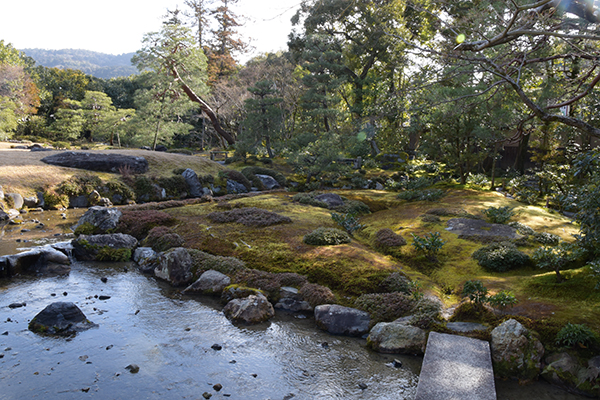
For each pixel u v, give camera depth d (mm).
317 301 9859
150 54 40344
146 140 42969
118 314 9266
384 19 30188
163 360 7305
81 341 7840
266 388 6578
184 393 6297
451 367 6535
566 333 7254
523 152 30484
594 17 6602
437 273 11414
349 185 33719
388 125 37406
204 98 48125
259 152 43312
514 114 20484
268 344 8195
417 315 8688
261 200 22406
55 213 21047
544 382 6984
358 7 33031
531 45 7496
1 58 54844
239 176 32188
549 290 9211
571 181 19422
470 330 7965
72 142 54219
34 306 9359
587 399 6480
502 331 7574
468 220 16469
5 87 47844
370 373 7184
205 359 7430
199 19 50875
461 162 27141
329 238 13359
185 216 17625
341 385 6766
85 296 10242
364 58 41500
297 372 7148
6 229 16656
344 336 8750
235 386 6586
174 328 8703
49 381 6406
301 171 34344
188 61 42156
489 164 34750
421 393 5762
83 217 16469
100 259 13484
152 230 15102
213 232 14836
